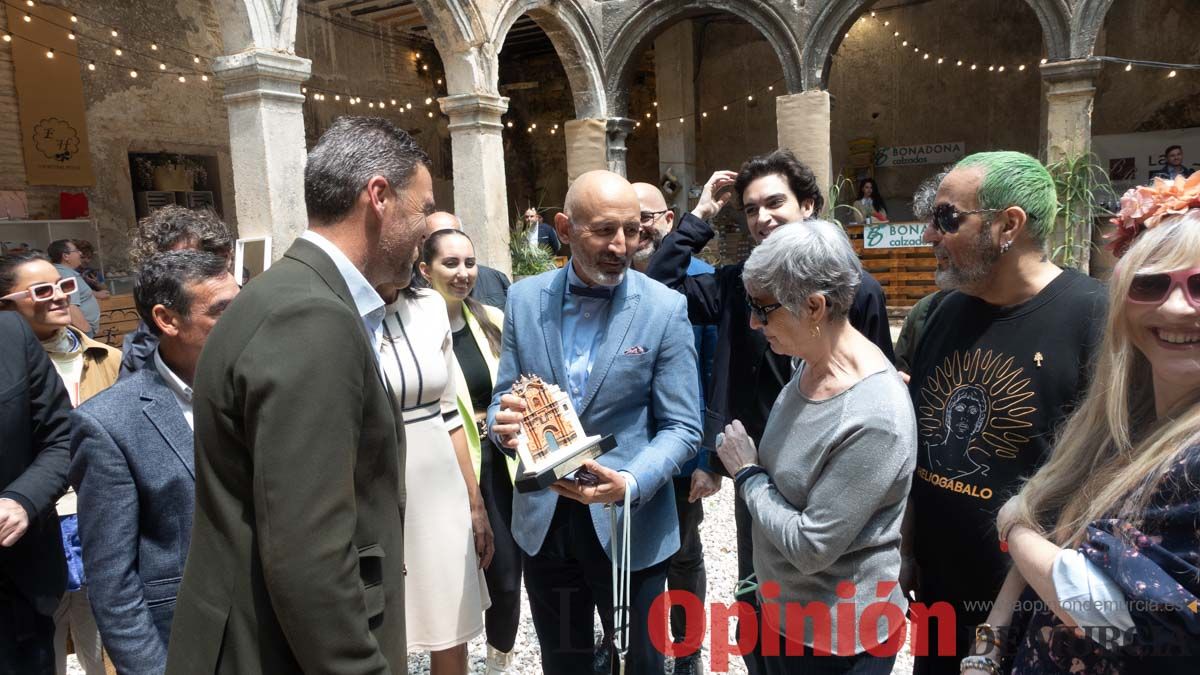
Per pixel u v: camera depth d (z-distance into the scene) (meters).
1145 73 11.26
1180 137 10.92
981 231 1.60
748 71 13.79
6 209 8.83
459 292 2.71
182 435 1.72
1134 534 1.04
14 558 1.99
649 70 14.95
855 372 1.56
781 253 1.53
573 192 1.94
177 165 10.91
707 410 2.39
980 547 1.67
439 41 8.11
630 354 1.99
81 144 9.63
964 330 1.74
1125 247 1.20
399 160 1.39
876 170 13.26
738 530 2.40
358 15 12.99
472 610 2.20
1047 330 1.60
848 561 1.56
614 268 1.93
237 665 1.21
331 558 1.15
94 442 1.64
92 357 2.61
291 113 6.18
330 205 1.36
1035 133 12.05
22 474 2.03
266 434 1.14
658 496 2.07
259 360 1.17
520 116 16.08
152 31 10.45
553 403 1.85
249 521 1.23
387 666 1.25
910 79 12.84
